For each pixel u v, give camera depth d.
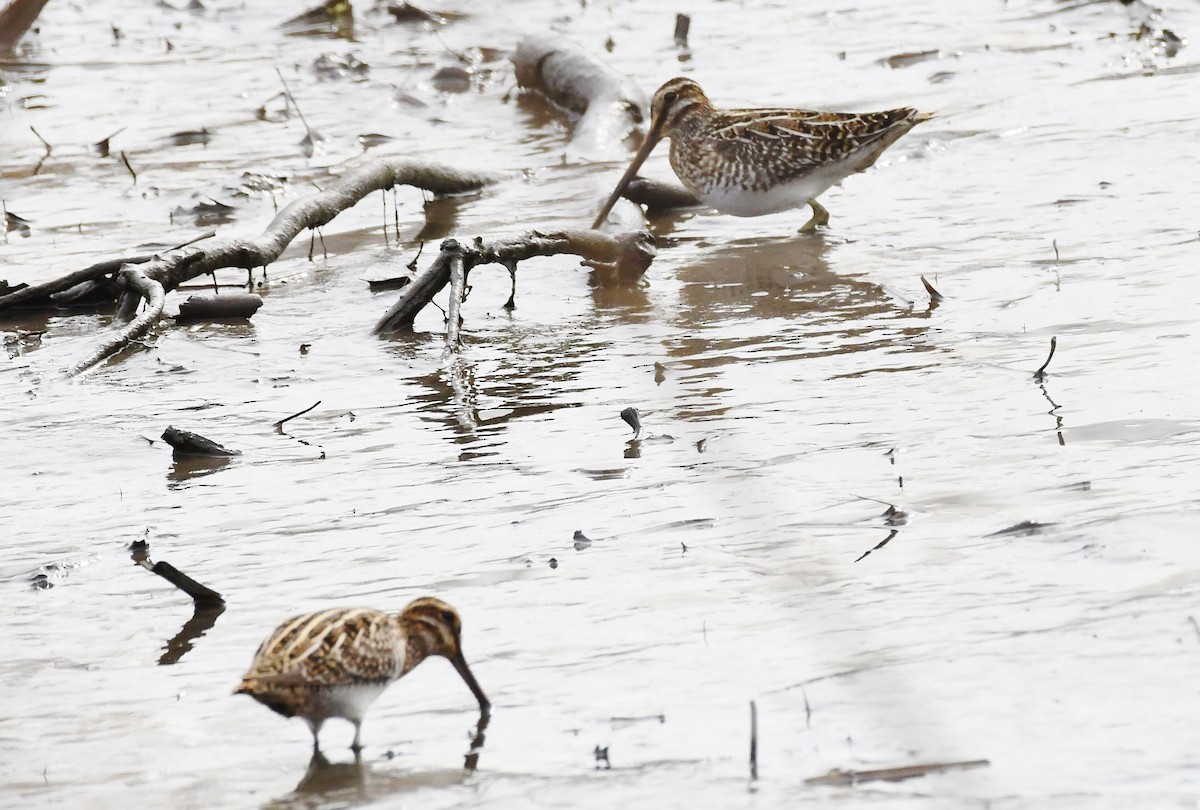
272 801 6.65
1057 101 20.38
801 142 16.48
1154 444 9.99
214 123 21.92
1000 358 12.17
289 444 11.64
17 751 7.36
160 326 14.70
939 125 19.81
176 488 10.90
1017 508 9.20
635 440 11.18
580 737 6.98
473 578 9.01
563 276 15.90
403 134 21.25
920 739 6.53
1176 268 13.95
